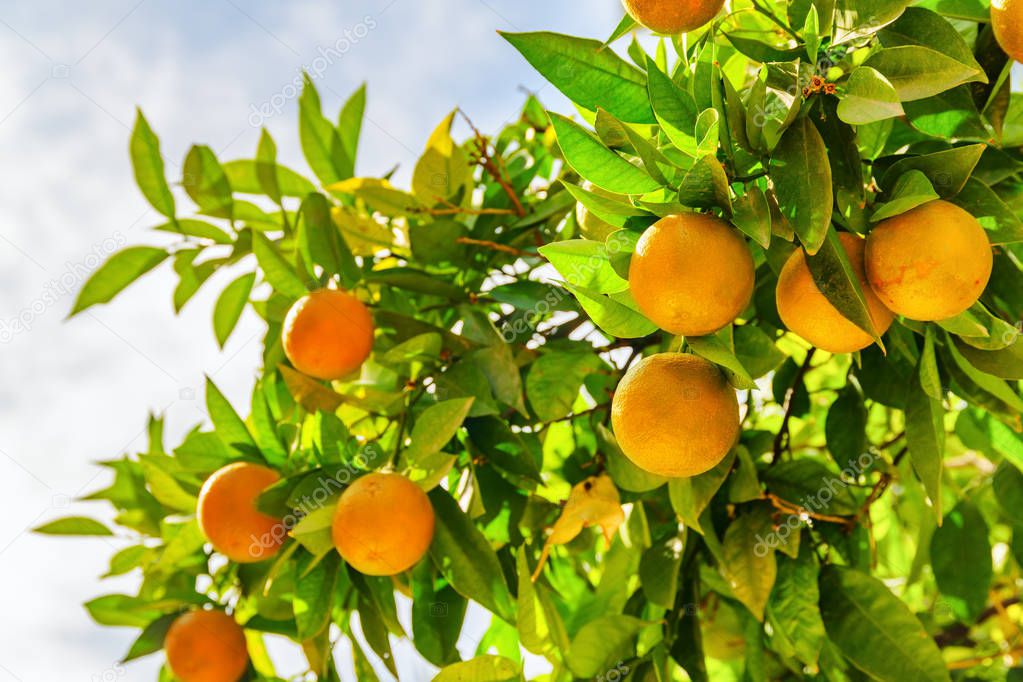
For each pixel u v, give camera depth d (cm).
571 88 144
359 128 181
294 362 163
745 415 164
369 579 159
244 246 174
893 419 179
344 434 162
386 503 152
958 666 181
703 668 159
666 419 136
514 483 165
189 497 171
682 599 163
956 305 134
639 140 138
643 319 140
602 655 160
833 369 181
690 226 134
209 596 172
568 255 140
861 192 136
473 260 175
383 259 177
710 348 136
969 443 164
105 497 177
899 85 135
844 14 138
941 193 137
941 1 145
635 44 158
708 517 159
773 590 158
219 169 175
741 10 145
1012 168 142
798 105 136
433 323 173
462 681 155
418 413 167
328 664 165
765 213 134
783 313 137
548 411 163
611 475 161
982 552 164
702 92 140
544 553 158
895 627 155
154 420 179
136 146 174
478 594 155
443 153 173
